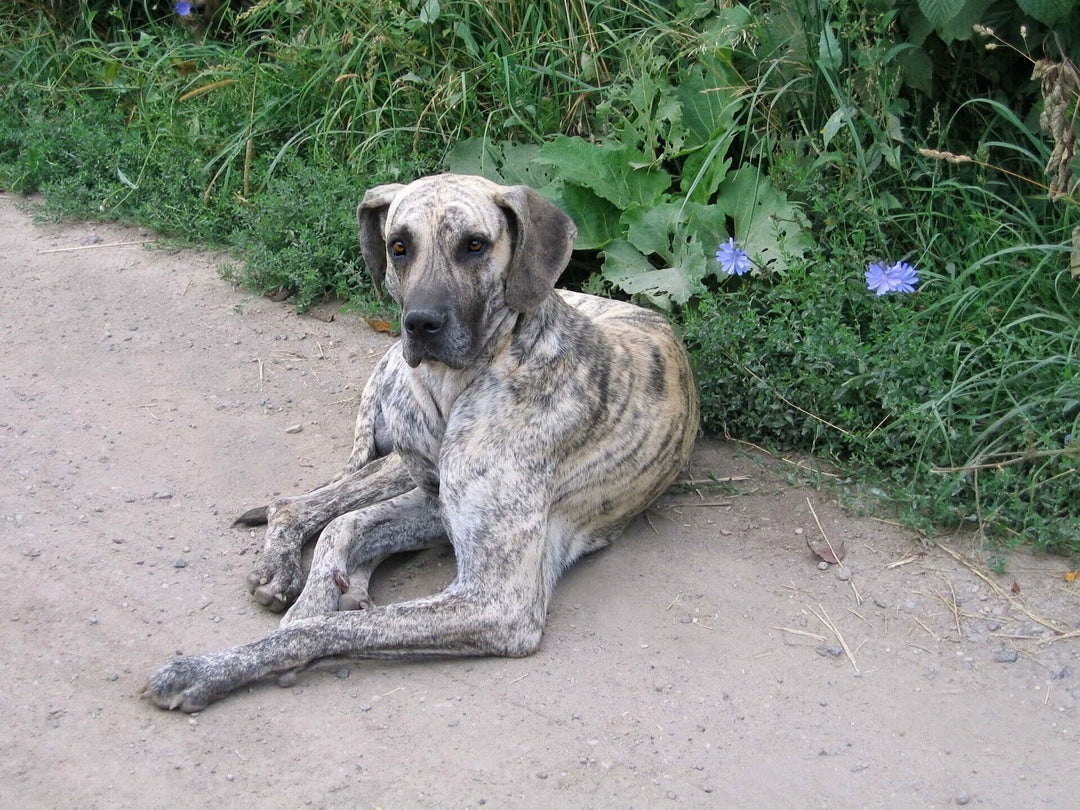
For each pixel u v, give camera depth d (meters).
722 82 5.86
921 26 5.35
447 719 3.51
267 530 4.30
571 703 3.59
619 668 3.76
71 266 6.44
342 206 6.17
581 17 6.48
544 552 4.00
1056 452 4.18
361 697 3.61
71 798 3.16
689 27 6.12
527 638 3.81
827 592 4.14
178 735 3.41
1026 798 3.25
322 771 3.29
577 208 5.79
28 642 3.75
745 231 5.52
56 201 6.99
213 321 5.96
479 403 3.95
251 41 7.83
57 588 4.02
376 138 6.60
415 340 3.74
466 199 3.80
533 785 3.26
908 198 5.50
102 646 3.76
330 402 5.35
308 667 3.67
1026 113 5.63
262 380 5.49
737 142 5.97
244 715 3.51
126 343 5.72
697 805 3.21
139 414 5.15
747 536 4.46
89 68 7.88
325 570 3.99
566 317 4.18
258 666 3.58
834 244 5.18
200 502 4.57
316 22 7.14
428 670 3.75
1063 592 4.10
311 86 6.98
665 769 3.34
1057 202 5.16
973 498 4.43
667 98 5.82
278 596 3.96
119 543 4.29
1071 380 4.43
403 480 4.57
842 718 3.56
